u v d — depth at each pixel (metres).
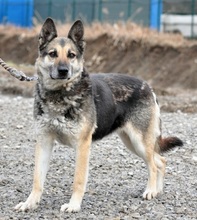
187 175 9.55
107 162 10.41
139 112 8.23
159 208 7.57
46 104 7.29
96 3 34.03
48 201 7.80
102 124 7.77
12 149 11.45
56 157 10.68
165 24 34.94
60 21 33.31
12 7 36.66
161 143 8.62
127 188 8.66
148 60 29.47
